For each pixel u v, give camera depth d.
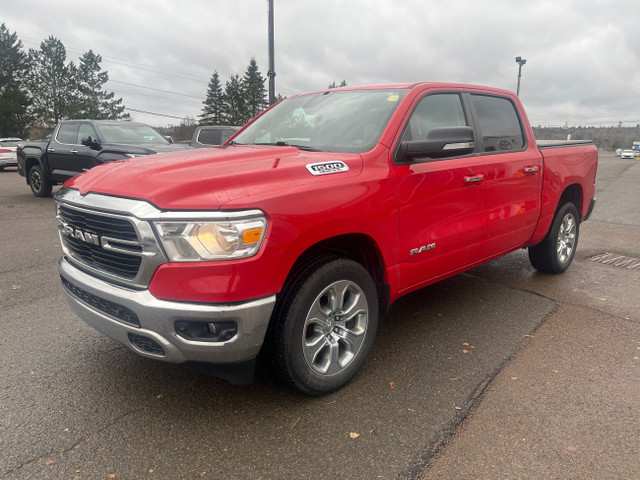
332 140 3.44
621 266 6.05
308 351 2.78
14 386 3.04
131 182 2.62
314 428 2.65
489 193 3.98
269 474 2.30
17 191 14.06
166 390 3.03
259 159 2.96
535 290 5.01
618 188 17.48
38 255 6.30
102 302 2.70
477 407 2.85
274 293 2.54
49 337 3.77
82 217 2.77
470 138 3.25
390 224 3.12
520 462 2.38
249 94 72.81
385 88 3.79
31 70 57.50
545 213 4.86
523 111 4.73
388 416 2.77
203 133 13.60
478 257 4.07
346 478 2.28
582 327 4.04
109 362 3.38
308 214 2.62
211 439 2.55
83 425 2.66
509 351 3.59
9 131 54.56
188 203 2.39
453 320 4.18
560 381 3.15
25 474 2.28
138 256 2.48
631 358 3.48
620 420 2.72
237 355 2.53
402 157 3.27
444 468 2.34
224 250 2.38
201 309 2.38
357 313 3.04
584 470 2.32
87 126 10.83
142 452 2.45
